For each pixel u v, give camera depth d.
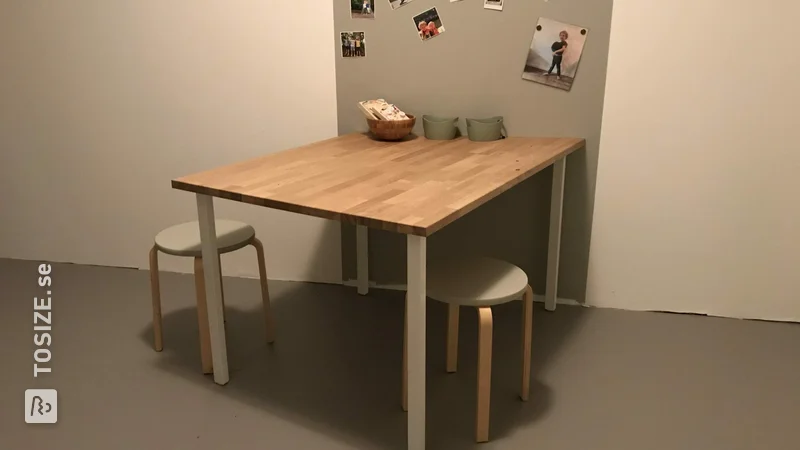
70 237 3.08
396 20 2.40
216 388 2.03
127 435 1.80
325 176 1.83
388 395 1.98
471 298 1.66
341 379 2.07
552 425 1.82
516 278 1.79
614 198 2.40
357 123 2.57
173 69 2.70
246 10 2.54
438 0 2.34
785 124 2.17
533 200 2.47
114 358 2.22
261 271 2.24
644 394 1.96
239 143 2.73
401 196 1.59
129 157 2.88
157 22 2.65
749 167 2.24
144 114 2.79
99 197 2.98
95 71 2.79
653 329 2.36
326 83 2.55
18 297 2.73
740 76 2.16
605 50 2.23
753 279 2.36
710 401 1.92
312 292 2.76
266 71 2.60
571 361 2.15
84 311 2.59
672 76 2.21
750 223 2.30
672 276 2.44
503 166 1.91
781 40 2.09
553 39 2.27
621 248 2.46
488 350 1.67
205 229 1.87
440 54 2.40
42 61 2.82
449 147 2.23
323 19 2.48
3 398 1.99
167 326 2.46
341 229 2.73
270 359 2.20
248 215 2.83
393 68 2.46
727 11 2.11
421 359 1.55
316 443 1.76
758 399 1.93
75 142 2.92
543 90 2.33
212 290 1.94
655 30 2.18
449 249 2.64
